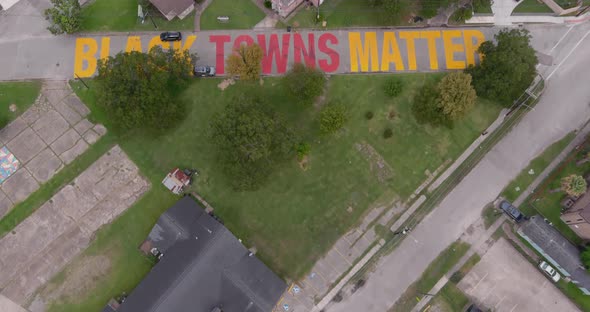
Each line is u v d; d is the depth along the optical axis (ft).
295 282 213.66
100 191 219.61
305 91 214.28
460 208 224.12
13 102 228.02
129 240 214.90
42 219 216.13
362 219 220.64
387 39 242.58
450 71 239.09
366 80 236.22
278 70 236.63
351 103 232.73
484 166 228.63
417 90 234.99
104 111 227.61
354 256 217.15
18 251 212.23
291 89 219.20
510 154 230.27
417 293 214.69
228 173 208.64
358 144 227.61
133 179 221.25
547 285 217.56
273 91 232.94
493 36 244.42
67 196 218.59
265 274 202.90
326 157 225.76
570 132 233.76
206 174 222.48
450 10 245.04
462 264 218.79
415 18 243.40
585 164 228.84
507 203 221.46
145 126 223.30
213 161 223.92
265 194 221.46
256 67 213.05
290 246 216.95
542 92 238.27
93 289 209.46
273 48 239.30
